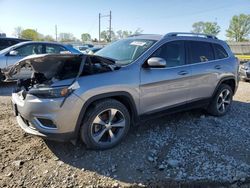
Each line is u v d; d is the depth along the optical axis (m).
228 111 6.16
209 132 4.86
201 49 5.35
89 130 3.82
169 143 4.36
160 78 4.45
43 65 4.15
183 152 4.08
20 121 4.10
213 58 5.57
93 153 3.94
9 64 8.96
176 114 5.68
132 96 4.13
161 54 4.60
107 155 3.91
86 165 3.66
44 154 3.90
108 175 3.48
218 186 3.38
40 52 9.57
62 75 3.92
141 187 3.30
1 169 3.50
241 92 8.88
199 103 5.29
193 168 3.67
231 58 5.95
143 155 3.96
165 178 3.44
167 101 4.66
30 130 3.79
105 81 3.85
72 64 4.04
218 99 5.69
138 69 4.23
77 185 3.27
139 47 4.62
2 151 3.93
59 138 3.66
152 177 3.46
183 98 4.93
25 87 4.18
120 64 4.24
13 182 3.27
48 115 3.56
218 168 3.69
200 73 5.14
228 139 4.61
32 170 3.51
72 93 3.59
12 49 9.11
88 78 3.76
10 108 5.97
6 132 4.56
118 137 4.11
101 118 3.93
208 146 4.30
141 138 4.48
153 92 4.40
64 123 3.60
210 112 5.70
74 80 3.66
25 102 3.71
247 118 5.78
